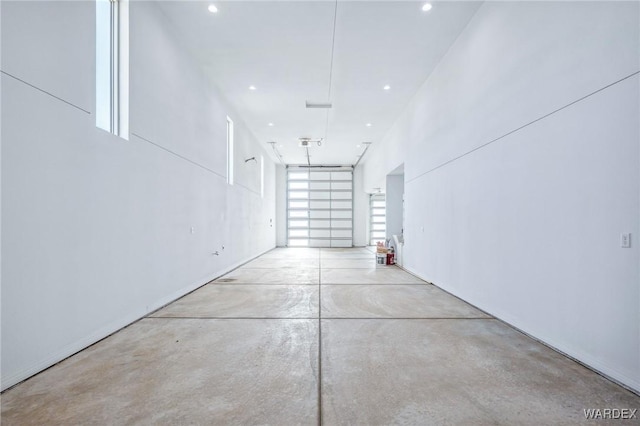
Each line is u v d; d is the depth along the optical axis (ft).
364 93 21.75
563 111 8.88
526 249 10.44
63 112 8.40
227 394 6.92
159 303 13.42
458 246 15.25
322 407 6.47
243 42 15.69
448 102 16.33
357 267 25.71
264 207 37.81
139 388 7.14
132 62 11.41
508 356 8.84
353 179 48.11
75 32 8.79
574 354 8.57
